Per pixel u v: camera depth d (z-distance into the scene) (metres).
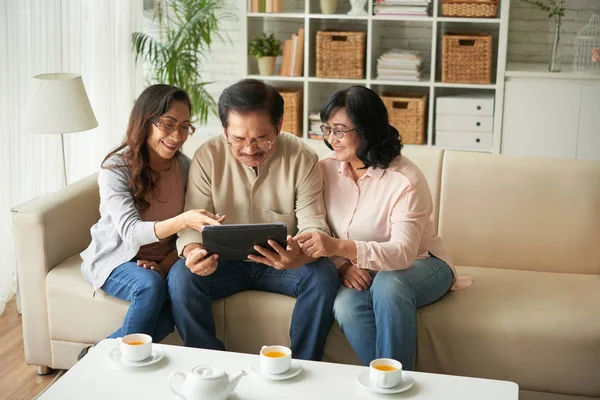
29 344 2.94
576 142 4.81
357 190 2.71
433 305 2.66
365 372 2.08
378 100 2.61
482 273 2.94
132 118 2.68
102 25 4.34
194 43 4.99
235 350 2.77
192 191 2.75
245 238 2.50
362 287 2.66
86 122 3.35
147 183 2.71
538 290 2.77
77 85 3.34
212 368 1.97
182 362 2.13
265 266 2.76
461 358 2.59
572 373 2.53
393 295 2.50
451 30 5.21
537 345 2.53
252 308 2.72
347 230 2.72
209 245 2.49
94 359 2.15
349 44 4.95
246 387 2.01
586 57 4.79
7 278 3.67
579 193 2.94
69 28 4.02
